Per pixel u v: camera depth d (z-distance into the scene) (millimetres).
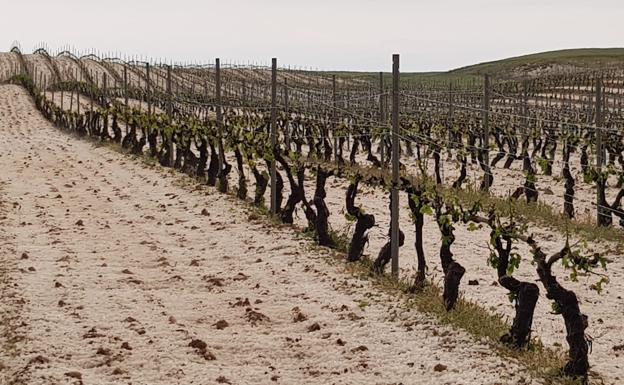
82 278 12961
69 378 8414
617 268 14664
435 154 24938
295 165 18109
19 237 16234
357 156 34656
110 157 32281
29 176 26609
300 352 9703
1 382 8266
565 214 18719
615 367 9562
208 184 23766
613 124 36469
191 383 8539
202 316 11148
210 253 15203
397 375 8922
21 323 10281
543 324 11312
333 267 13898
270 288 12648
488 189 22641
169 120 28984
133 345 9656
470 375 8805
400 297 11898
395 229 13086
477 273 14000
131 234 16969
